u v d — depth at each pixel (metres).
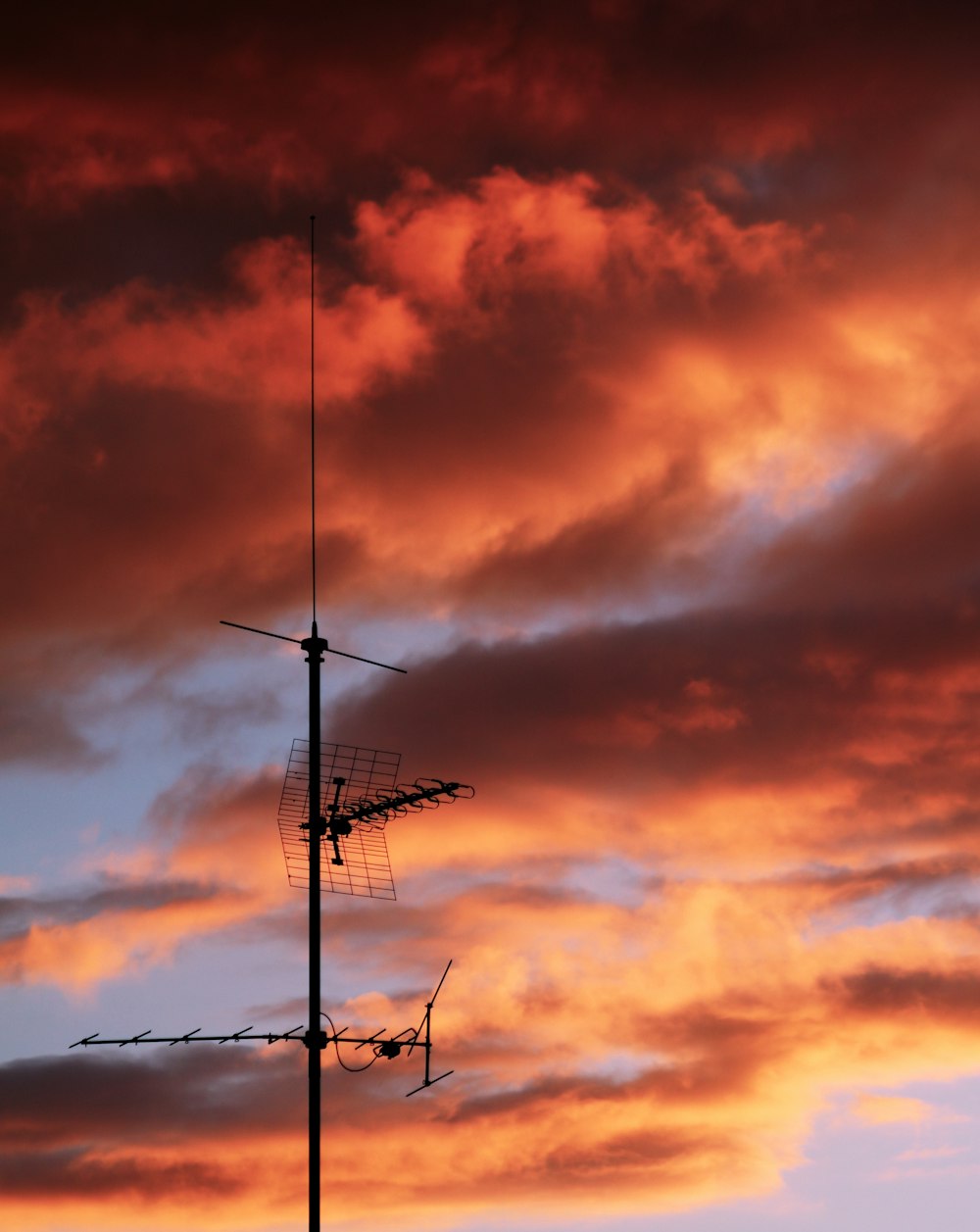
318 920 54.75
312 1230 53.09
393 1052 54.84
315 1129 53.72
